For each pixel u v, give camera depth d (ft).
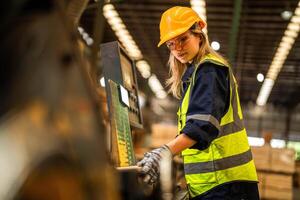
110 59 6.91
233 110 7.18
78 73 2.12
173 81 8.53
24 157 1.59
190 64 7.60
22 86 1.74
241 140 7.29
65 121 1.86
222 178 7.17
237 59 47.47
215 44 39.91
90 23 33.45
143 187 2.99
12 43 1.80
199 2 30.48
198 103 6.45
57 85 1.88
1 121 1.65
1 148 1.58
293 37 36.81
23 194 1.57
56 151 1.72
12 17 1.84
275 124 74.18
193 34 7.39
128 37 40.42
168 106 74.69
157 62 49.78
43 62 1.86
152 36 40.34
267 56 44.86
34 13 1.92
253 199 7.27
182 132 6.21
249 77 55.42
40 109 1.75
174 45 7.40
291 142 74.13
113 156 5.15
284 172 24.61
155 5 32.24
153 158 5.22
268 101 73.56
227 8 31.86
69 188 1.77
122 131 5.88
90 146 1.99
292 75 52.60
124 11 33.88
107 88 5.70
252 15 33.47
